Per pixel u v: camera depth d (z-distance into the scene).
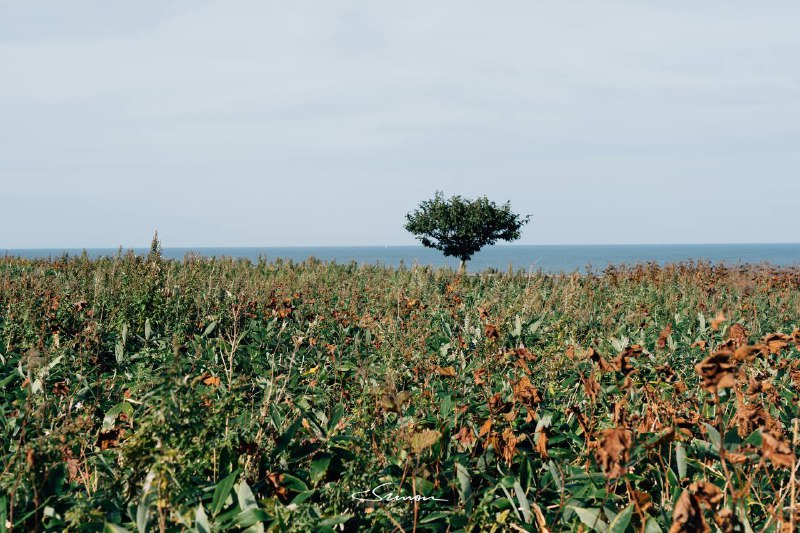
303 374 5.05
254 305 7.34
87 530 2.52
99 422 4.04
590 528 2.71
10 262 13.86
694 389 4.44
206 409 2.92
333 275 14.15
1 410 3.68
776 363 4.29
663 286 12.58
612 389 4.09
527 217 30.11
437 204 30.05
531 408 3.41
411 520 2.81
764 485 3.05
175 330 6.23
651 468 3.15
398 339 5.38
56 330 5.68
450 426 3.52
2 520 2.57
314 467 3.01
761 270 14.24
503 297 8.23
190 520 2.38
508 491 3.06
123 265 9.57
